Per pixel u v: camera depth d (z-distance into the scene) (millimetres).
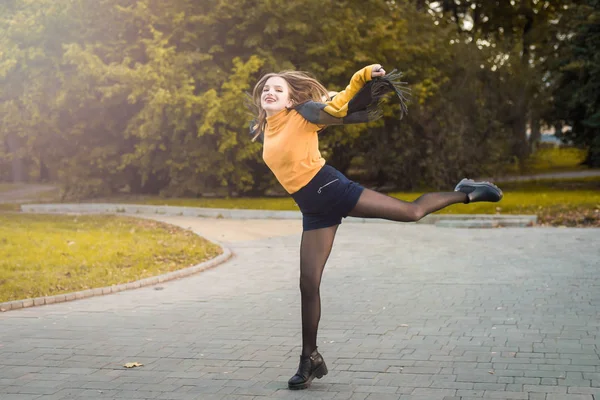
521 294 8578
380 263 11109
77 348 6578
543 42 35156
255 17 22469
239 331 7145
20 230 14750
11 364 6074
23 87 23312
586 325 7012
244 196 24891
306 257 5227
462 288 9039
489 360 5906
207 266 11234
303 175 5004
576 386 5184
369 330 7039
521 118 25469
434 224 16203
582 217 15750
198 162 22188
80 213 20094
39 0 22859
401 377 5508
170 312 8102
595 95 23172
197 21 22500
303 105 4902
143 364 6020
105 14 22750
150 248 12531
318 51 22891
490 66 25203
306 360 5289
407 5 26078
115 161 23547
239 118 21125
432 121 24656
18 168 42938
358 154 25484
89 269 10727
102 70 21328
